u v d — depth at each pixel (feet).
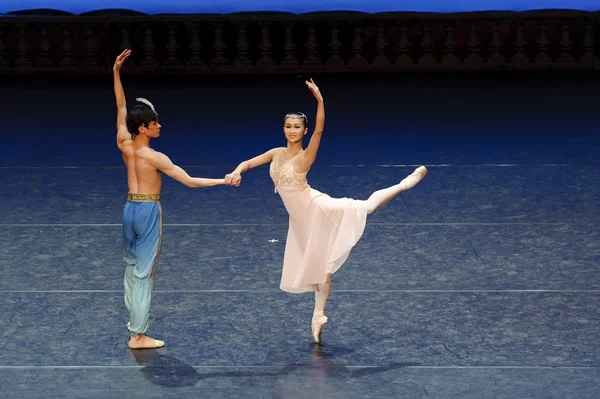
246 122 121.08
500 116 123.65
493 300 60.13
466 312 58.18
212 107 131.44
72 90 145.38
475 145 107.14
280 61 159.22
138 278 51.83
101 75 157.89
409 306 59.31
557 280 63.67
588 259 67.82
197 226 76.95
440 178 92.07
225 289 62.44
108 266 67.00
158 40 157.69
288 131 50.85
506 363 50.62
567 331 54.95
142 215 51.11
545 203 82.79
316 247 51.08
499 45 157.17
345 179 92.27
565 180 90.58
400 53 158.51
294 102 134.62
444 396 46.60
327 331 55.57
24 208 82.07
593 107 127.95
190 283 63.57
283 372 49.67
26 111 129.39
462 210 80.89
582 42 157.07
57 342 53.67
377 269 66.39
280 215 80.07
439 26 156.76
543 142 107.96
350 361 51.11
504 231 74.79
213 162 99.55
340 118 124.06
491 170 95.14
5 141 110.93
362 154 103.55
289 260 52.60
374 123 120.67
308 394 46.96
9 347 52.95
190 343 53.62
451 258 68.54
